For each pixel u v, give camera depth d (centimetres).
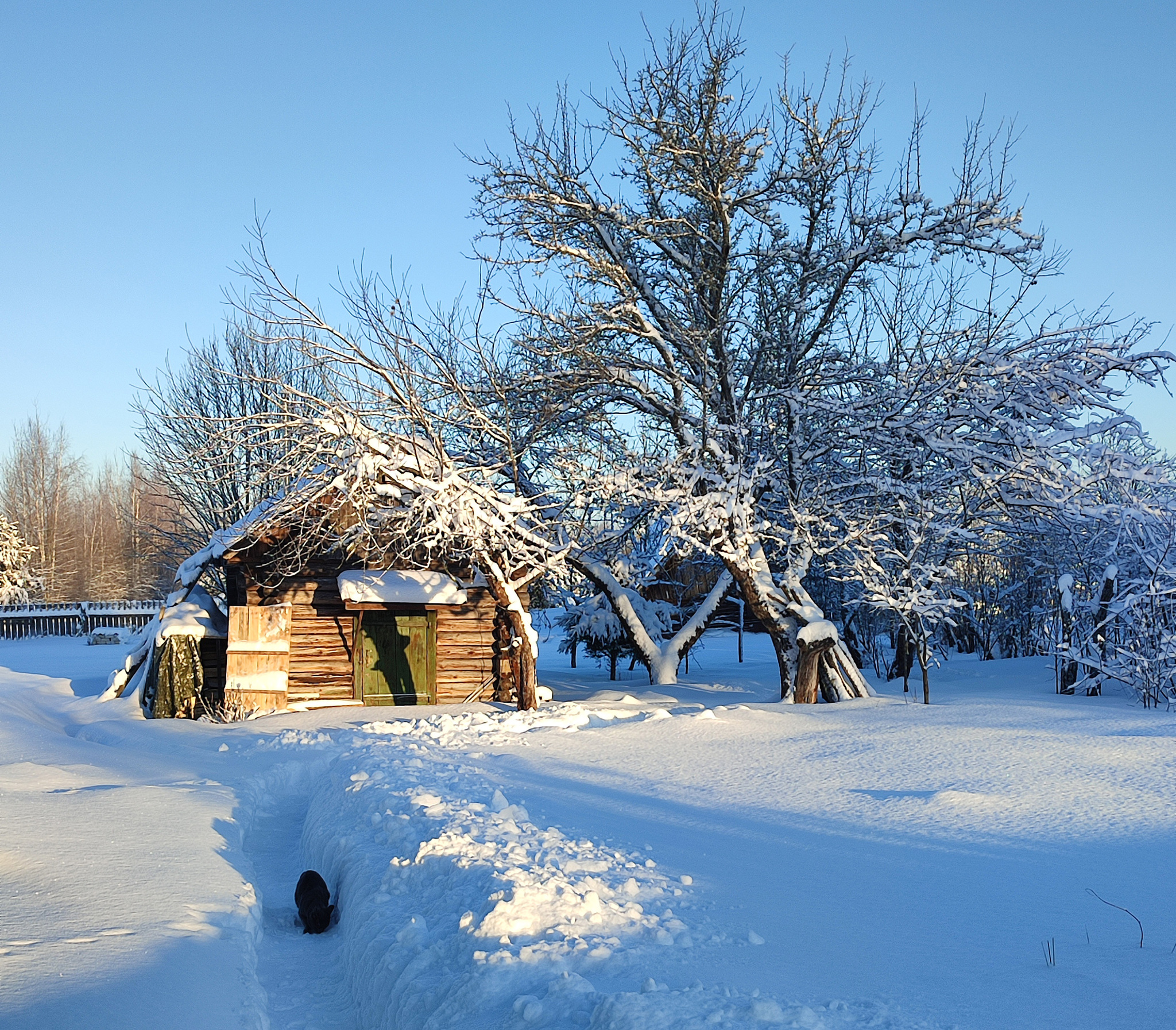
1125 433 1585
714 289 1695
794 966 478
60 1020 443
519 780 1061
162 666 1950
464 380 1889
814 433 1761
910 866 670
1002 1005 420
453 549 1853
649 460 1783
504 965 481
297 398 1875
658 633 2455
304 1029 563
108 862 747
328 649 2042
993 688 1806
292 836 1062
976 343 1675
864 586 1775
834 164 1617
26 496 7431
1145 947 489
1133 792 852
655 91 1683
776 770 1072
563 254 1705
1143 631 1501
